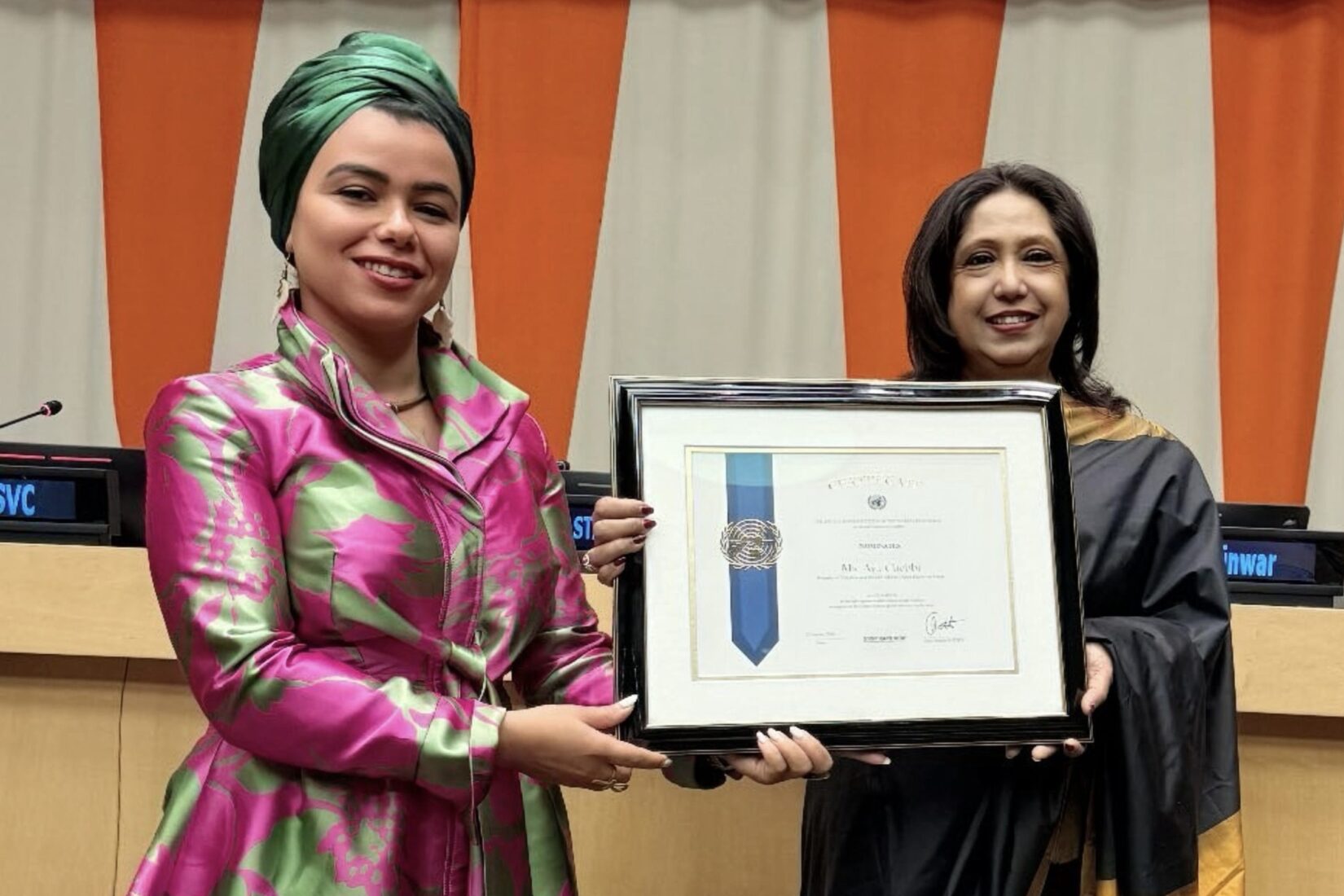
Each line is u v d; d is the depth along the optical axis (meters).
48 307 3.06
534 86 3.00
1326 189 2.92
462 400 0.94
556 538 1.00
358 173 0.88
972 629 1.00
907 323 1.25
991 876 1.07
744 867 1.48
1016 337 1.17
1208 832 1.09
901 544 1.00
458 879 0.85
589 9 3.01
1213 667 1.12
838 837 1.12
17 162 3.08
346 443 0.86
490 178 2.98
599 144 3.00
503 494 0.91
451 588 0.86
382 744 0.79
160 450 0.85
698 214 3.03
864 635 0.98
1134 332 2.99
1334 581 1.62
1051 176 1.21
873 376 2.97
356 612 0.83
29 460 1.66
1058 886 1.12
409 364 0.95
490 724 0.82
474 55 2.99
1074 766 1.11
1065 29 3.03
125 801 1.48
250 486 0.84
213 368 3.05
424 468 0.86
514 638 0.89
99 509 1.63
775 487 1.00
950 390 1.04
